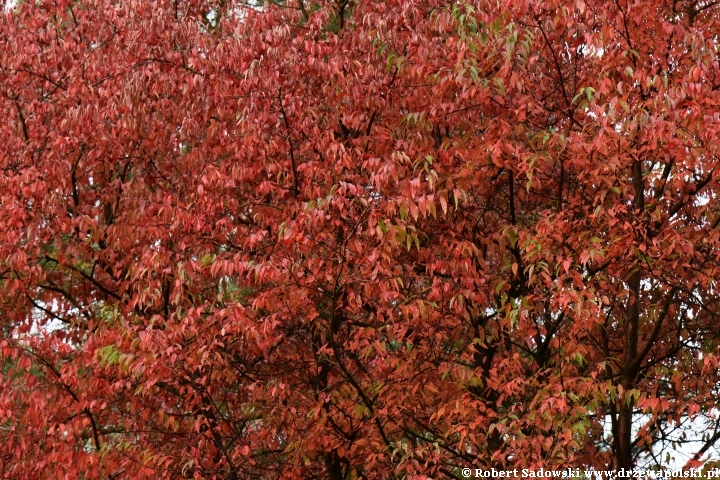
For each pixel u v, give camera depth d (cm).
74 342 1227
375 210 933
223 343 1033
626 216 1016
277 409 1065
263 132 1097
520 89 987
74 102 1249
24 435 1105
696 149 925
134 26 1248
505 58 974
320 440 1027
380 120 1176
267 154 1107
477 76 967
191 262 1002
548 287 1016
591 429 1110
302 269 966
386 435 1056
